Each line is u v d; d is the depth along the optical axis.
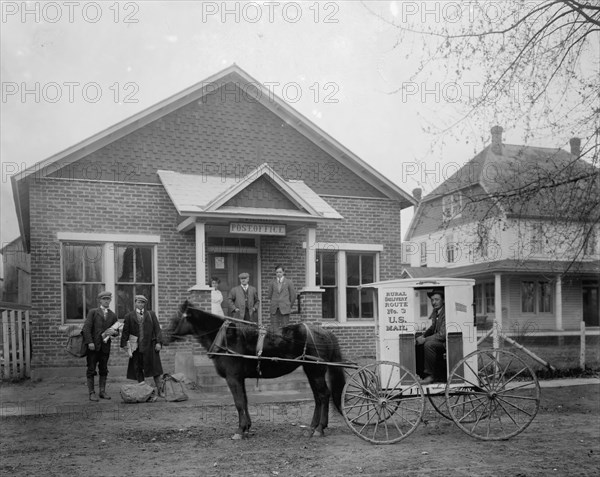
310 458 7.88
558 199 8.96
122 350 15.87
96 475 7.16
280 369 9.20
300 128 18.39
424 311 25.03
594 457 7.93
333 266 18.72
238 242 17.50
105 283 16.06
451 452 8.21
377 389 8.95
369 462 7.67
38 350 15.34
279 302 14.97
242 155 17.75
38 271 15.47
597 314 35.62
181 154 17.08
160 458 7.92
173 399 12.07
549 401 12.59
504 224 9.23
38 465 7.62
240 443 8.75
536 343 29.61
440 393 9.15
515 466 7.47
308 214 16.11
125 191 16.38
